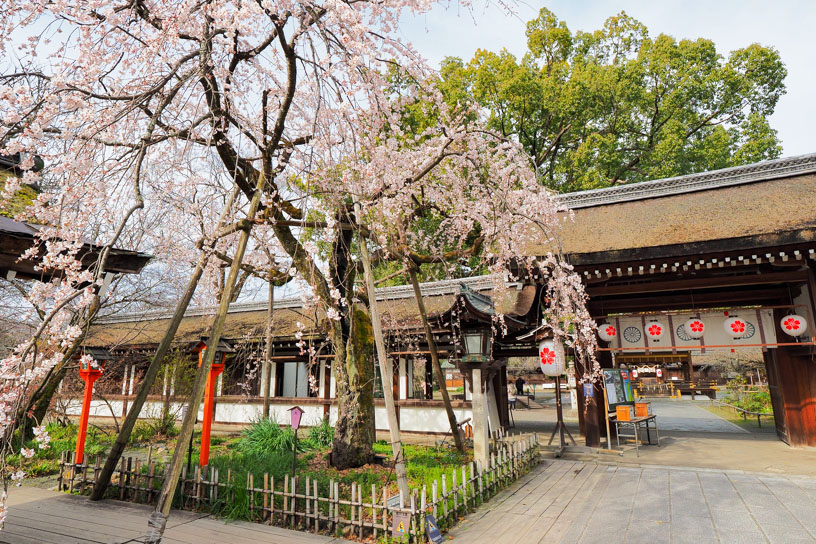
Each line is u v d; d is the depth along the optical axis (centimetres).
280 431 977
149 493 578
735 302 1069
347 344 760
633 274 975
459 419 1143
